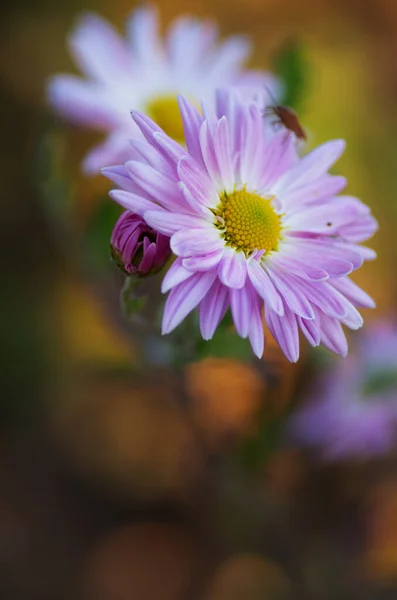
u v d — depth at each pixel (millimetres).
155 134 259
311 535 407
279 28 596
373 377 349
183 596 458
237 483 372
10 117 533
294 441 355
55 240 475
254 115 275
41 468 483
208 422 354
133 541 473
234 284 260
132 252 264
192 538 470
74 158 409
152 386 462
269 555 411
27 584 455
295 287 268
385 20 614
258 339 262
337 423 350
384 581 407
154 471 482
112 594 459
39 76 545
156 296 290
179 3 585
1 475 478
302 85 330
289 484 390
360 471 396
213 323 262
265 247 274
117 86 334
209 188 270
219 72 340
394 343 354
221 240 269
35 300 487
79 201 358
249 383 342
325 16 607
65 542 470
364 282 484
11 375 479
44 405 486
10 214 506
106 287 335
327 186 281
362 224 279
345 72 570
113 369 356
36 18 562
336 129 536
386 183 524
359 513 409
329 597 403
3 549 461
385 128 551
